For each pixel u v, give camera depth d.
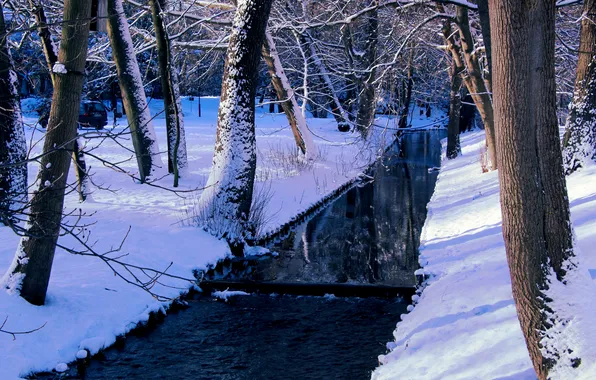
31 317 6.79
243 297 9.21
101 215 12.08
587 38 12.09
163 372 6.52
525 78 3.70
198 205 12.32
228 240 11.64
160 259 9.80
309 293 9.35
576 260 3.86
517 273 3.92
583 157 12.09
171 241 10.70
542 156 3.79
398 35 20.53
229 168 11.81
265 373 6.45
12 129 10.66
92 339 6.91
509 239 3.92
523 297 3.91
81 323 7.16
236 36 11.65
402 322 7.39
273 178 18.86
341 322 8.08
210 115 49.66
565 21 18.11
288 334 7.65
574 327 3.67
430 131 51.31
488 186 15.17
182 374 6.48
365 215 15.92
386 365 6.10
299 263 11.18
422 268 9.54
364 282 9.80
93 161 20.47
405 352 6.24
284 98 22.53
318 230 14.15
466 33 17.64
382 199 18.34
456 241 10.53
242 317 8.31
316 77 27.41
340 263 11.16
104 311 7.60
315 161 23.09
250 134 11.96
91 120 26.66
